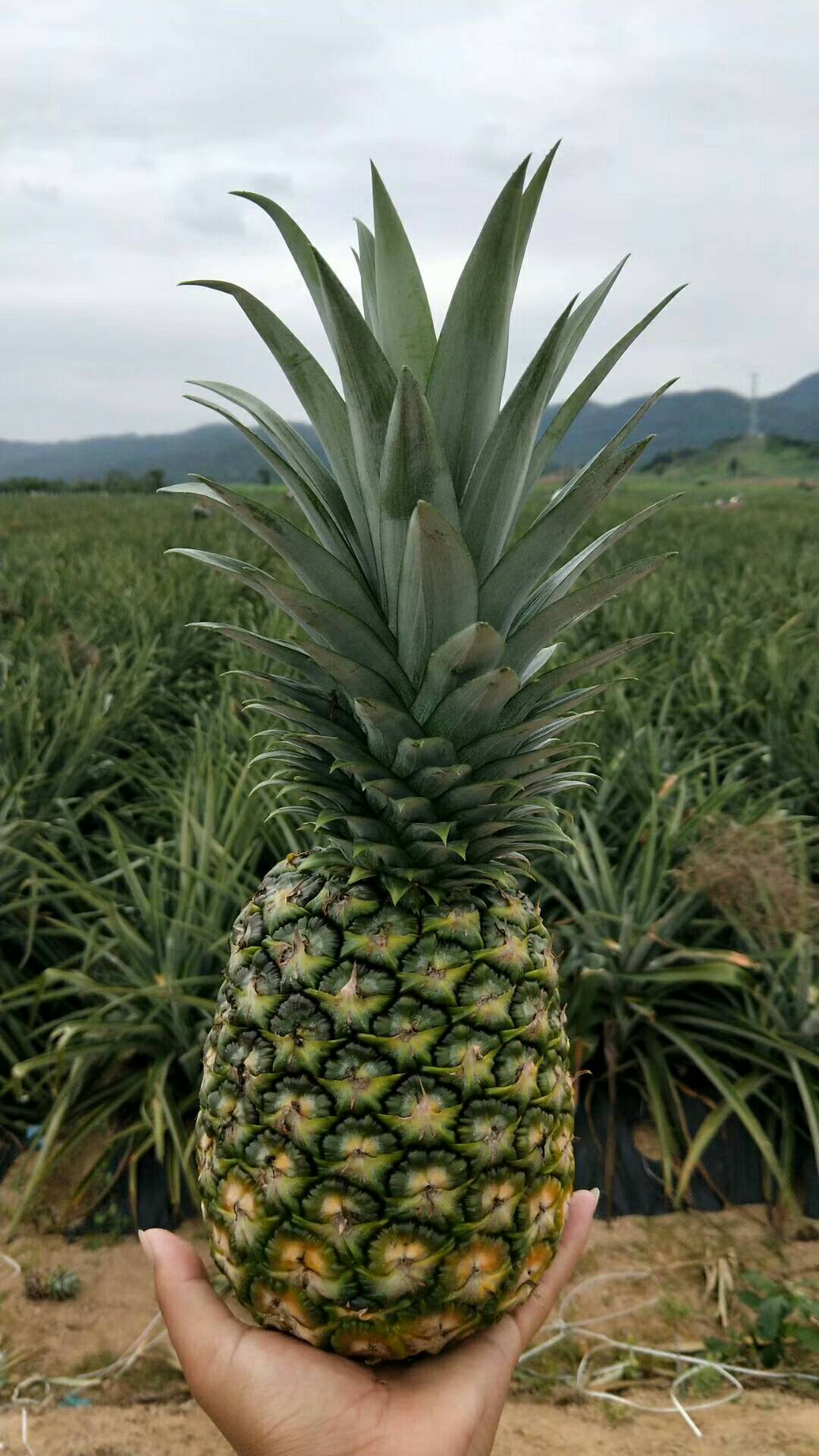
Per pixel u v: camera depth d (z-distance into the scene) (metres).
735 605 10.11
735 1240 4.02
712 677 7.16
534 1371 3.44
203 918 4.41
